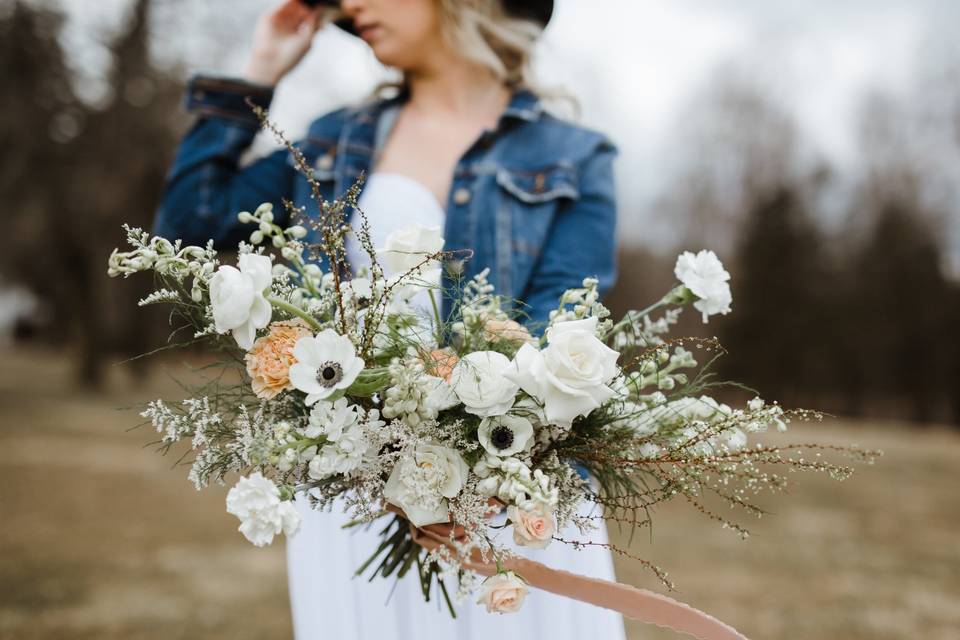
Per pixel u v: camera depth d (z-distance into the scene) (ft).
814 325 70.38
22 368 85.05
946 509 26.53
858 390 69.51
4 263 58.65
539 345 3.95
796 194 71.36
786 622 14.52
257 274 3.60
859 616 14.90
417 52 5.92
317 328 3.85
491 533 4.68
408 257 4.08
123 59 45.98
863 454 3.73
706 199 71.97
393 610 5.12
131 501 24.35
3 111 45.27
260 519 3.29
